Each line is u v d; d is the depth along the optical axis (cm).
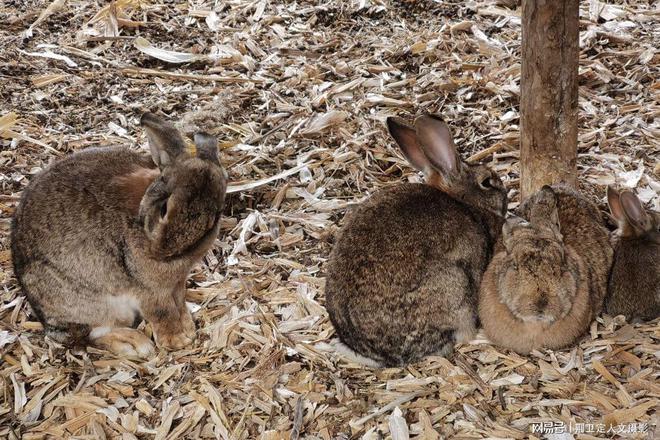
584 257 247
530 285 233
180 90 315
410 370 242
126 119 303
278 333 250
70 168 246
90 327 247
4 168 287
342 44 331
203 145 240
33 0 351
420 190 247
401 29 336
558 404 235
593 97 304
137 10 344
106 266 242
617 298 248
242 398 239
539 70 254
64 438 234
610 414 231
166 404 238
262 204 280
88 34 334
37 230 243
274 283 260
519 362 242
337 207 277
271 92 313
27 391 242
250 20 341
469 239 243
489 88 307
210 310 256
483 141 293
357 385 240
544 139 258
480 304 242
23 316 255
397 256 239
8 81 314
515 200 276
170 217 232
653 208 270
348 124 299
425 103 305
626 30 329
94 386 242
